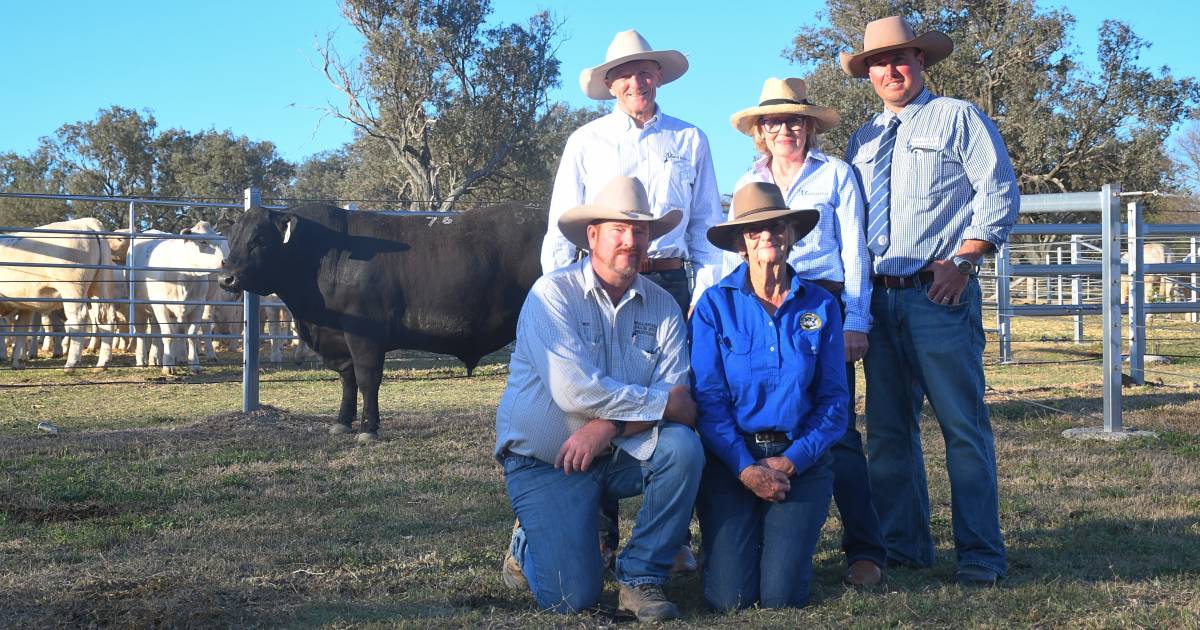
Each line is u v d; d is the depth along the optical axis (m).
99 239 15.51
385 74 37.47
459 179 41.25
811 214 3.96
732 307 4.04
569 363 3.80
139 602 3.79
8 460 7.11
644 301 4.05
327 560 4.53
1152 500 5.60
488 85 40.25
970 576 4.13
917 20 34.09
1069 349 16.47
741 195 4.04
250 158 55.09
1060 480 6.19
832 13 34.41
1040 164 33.09
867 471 4.44
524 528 3.90
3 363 16.83
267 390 12.51
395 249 8.70
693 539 4.93
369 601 3.90
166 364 15.11
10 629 3.52
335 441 8.29
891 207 4.43
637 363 3.99
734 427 3.89
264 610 3.77
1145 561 4.41
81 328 15.37
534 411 3.89
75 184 53.53
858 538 4.30
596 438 3.79
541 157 42.44
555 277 4.00
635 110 4.77
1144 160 33.09
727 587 3.85
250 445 8.00
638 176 4.74
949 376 4.27
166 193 54.06
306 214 8.66
